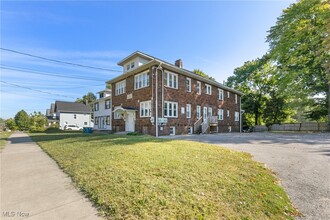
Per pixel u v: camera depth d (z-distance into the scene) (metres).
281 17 22.66
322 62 19.95
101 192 3.47
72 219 2.74
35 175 4.87
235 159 5.78
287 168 5.34
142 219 2.64
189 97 18.83
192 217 2.71
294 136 14.95
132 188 3.49
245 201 3.27
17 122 38.44
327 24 16.38
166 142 8.70
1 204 3.27
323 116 24.42
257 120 33.34
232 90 25.91
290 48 22.58
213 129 21.48
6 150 9.08
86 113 45.72
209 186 3.69
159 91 15.69
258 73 32.31
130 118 18.72
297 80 23.06
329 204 3.32
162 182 3.73
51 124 42.03
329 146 9.15
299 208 3.22
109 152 6.40
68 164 5.55
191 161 5.18
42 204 3.24
